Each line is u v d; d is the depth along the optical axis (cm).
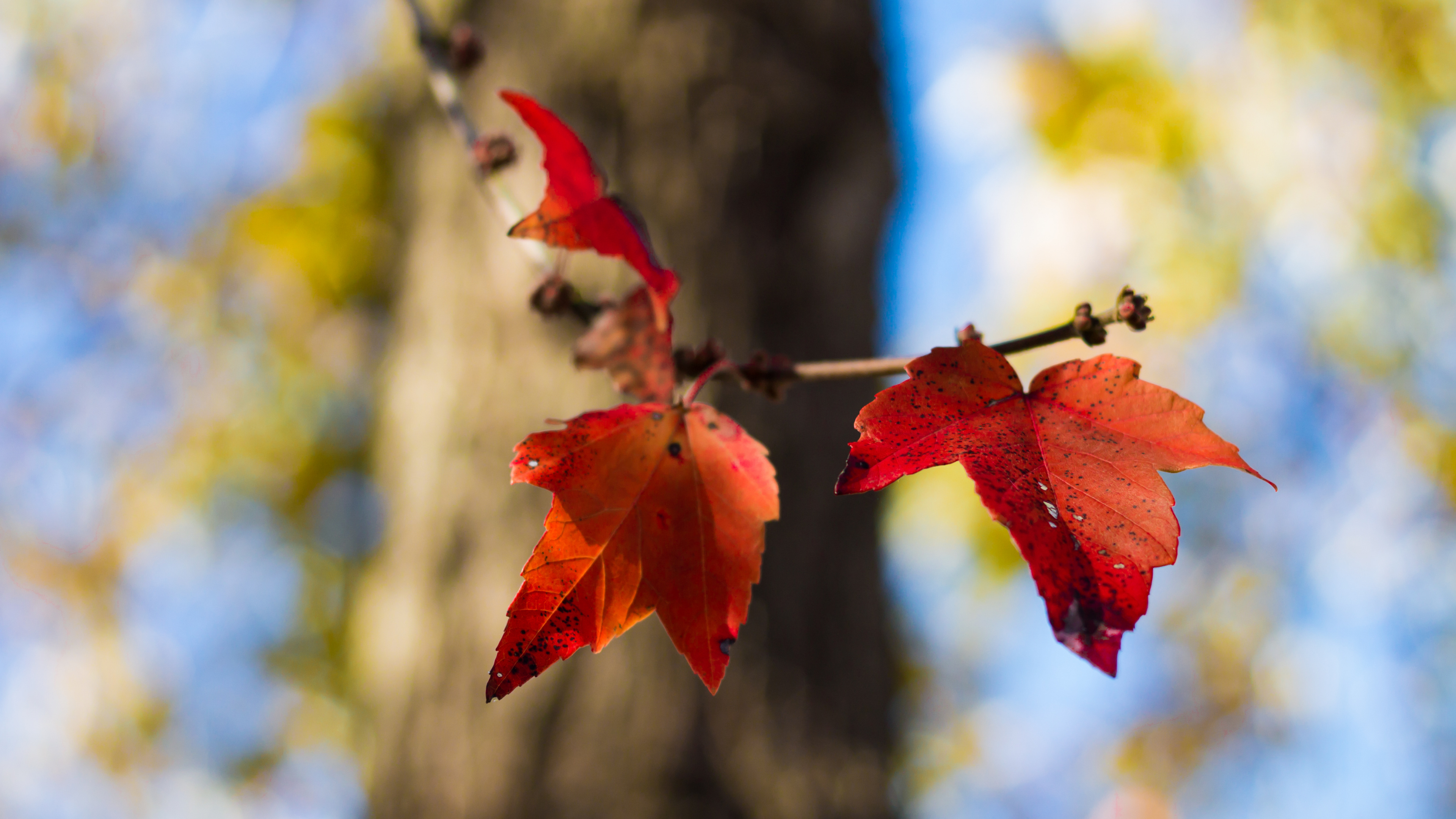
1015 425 50
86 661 171
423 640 100
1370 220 172
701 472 52
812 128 111
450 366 108
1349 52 171
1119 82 176
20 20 164
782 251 107
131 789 169
